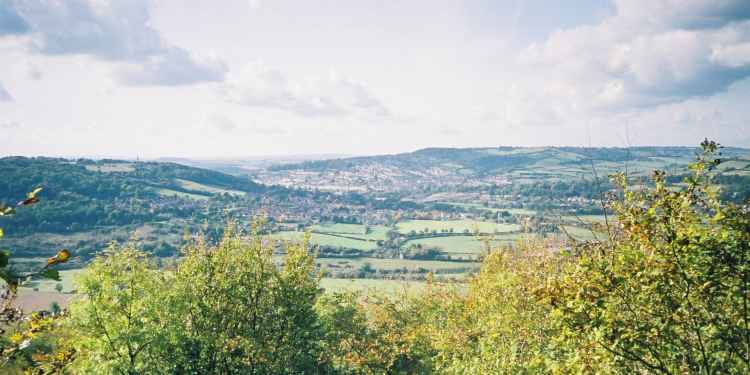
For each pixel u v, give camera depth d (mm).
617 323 9859
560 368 11508
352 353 40406
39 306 79875
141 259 30562
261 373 30172
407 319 48781
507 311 20047
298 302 33281
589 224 11367
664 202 9734
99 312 26938
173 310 30016
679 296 9742
